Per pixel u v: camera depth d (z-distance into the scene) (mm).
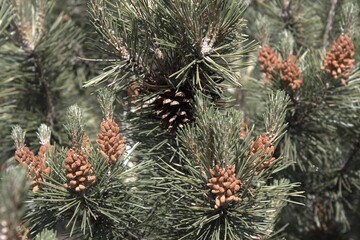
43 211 723
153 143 794
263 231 736
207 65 724
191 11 704
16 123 951
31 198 704
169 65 746
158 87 750
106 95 750
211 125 692
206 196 715
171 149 770
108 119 729
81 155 695
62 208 702
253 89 913
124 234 774
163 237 770
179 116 753
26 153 721
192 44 725
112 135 716
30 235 731
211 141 696
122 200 743
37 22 950
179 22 716
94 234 752
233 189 693
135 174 737
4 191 537
